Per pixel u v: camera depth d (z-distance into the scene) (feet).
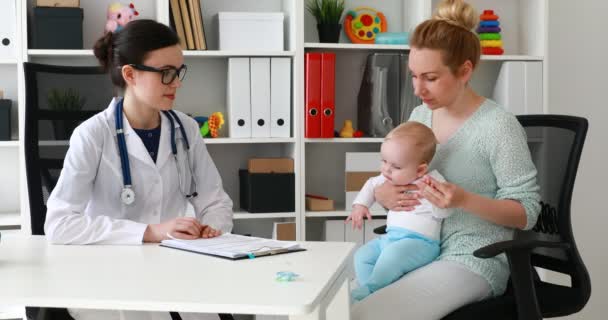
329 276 5.05
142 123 7.20
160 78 6.89
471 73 7.09
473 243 6.94
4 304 4.50
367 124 11.96
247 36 11.43
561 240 7.46
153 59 6.88
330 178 12.66
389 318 6.35
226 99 12.24
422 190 6.61
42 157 8.45
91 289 4.69
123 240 6.33
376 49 11.98
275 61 11.43
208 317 6.65
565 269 7.47
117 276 5.06
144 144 7.22
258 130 11.45
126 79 6.96
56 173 8.48
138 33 6.89
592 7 12.92
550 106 12.91
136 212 7.22
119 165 7.00
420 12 11.76
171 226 6.41
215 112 12.24
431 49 6.88
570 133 7.61
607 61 12.98
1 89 11.54
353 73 12.52
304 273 5.15
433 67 6.88
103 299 4.46
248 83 11.39
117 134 7.02
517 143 7.00
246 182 11.69
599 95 13.01
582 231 13.12
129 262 5.55
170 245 6.19
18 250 6.07
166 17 11.13
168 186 7.29
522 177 6.95
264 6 12.35
